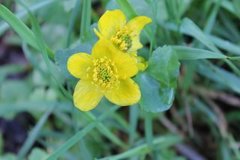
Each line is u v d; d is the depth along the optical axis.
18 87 0.41
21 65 0.44
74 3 0.33
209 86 0.39
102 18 0.25
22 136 0.43
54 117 0.40
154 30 0.28
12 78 0.44
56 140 0.39
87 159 0.34
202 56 0.28
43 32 0.41
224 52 0.38
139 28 0.26
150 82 0.27
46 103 0.37
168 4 0.32
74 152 0.37
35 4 0.35
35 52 0.41
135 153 0.32
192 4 0.38
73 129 0.37
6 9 0.26
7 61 0.45
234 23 0.39
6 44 0.45
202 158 0.39
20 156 0.35
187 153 0.39
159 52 0.26
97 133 0.38
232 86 0.34
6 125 0.43
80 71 0.25
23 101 0.39
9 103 0.39
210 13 0.37
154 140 0.35
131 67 0.24
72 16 0.32
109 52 0.25
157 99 0.27
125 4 0.28
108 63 0.25
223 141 0.37
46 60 0.27
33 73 0.41
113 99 0.25
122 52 0.25
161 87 0.27
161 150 0.36
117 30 0.25
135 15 0.28
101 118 0.31
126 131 0.38
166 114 0.40
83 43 0.28
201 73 0.36
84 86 0.25
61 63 0.27
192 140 0.39
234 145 0.37
